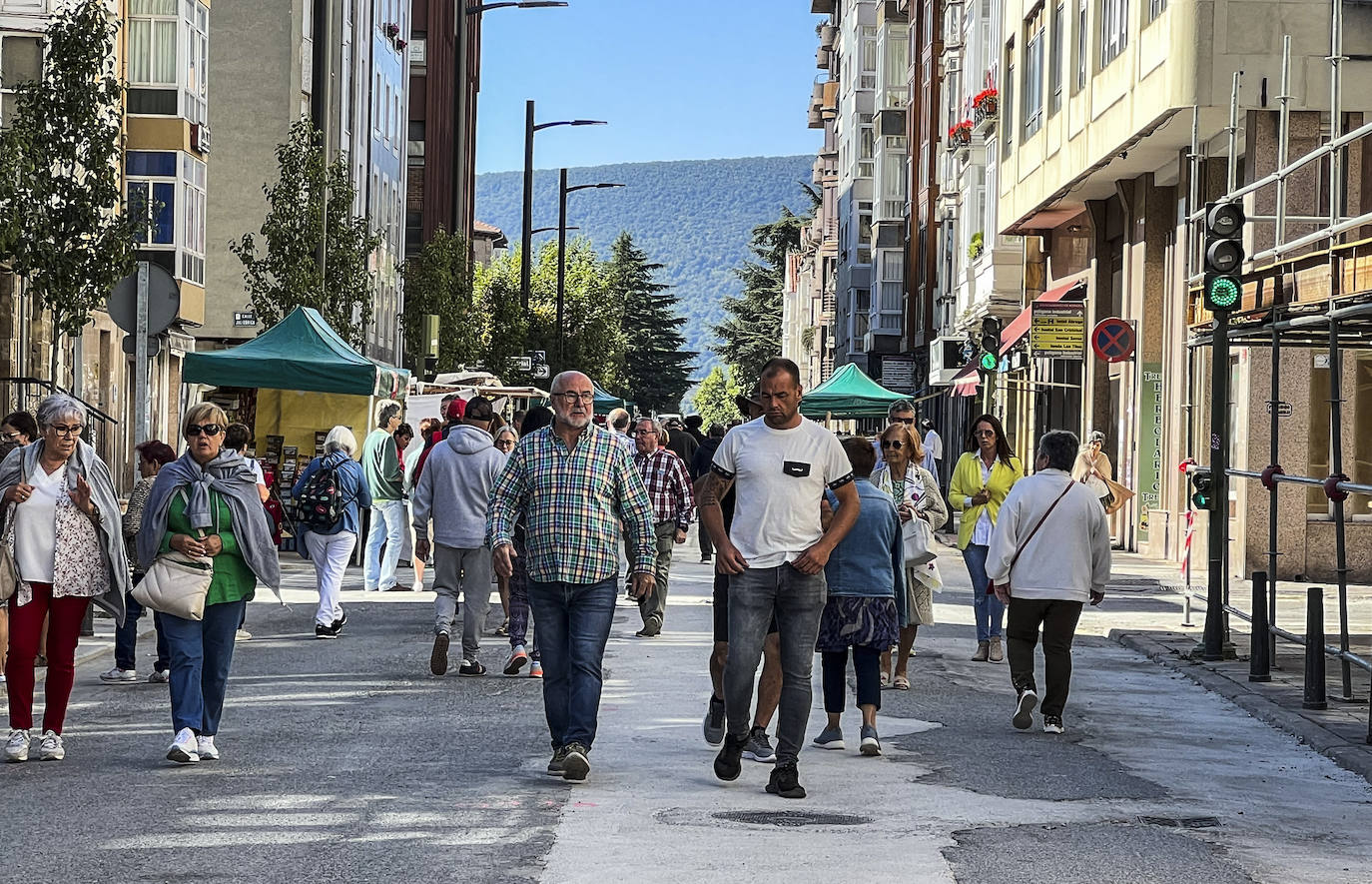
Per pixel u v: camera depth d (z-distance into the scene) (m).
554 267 101.56
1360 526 25.77
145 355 18.50
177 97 40.78
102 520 10.62
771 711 10.72
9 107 34.06
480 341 62.97
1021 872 7.66
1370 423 25.70
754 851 8.01
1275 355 15.30
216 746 10.98
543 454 10.09
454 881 7.38
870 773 10.25
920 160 67.88
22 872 7.53
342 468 17.69
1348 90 25.23
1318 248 25.17
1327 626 19.50
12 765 10.32
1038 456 12.26
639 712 12.57
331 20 54.47
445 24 79.88
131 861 7.74
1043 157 36.94
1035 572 12.03
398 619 19.41
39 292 24.09
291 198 37.88
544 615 10.08
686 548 35.84
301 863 7.71
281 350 28.55
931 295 63.00
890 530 11.02
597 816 8.80
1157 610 21.81
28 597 10.53
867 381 43.69
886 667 14.18
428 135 78.06
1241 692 14.08
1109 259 36.53
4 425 13.25
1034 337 34.06
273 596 22.14
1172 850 8.23
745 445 9.67
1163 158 31.06
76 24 23.72
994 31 46.81
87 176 23.94
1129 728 12.36
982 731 12.04
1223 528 16.53
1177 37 25.66
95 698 13.35
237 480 10.59
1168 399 32.00
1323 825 9.05
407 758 10.54
